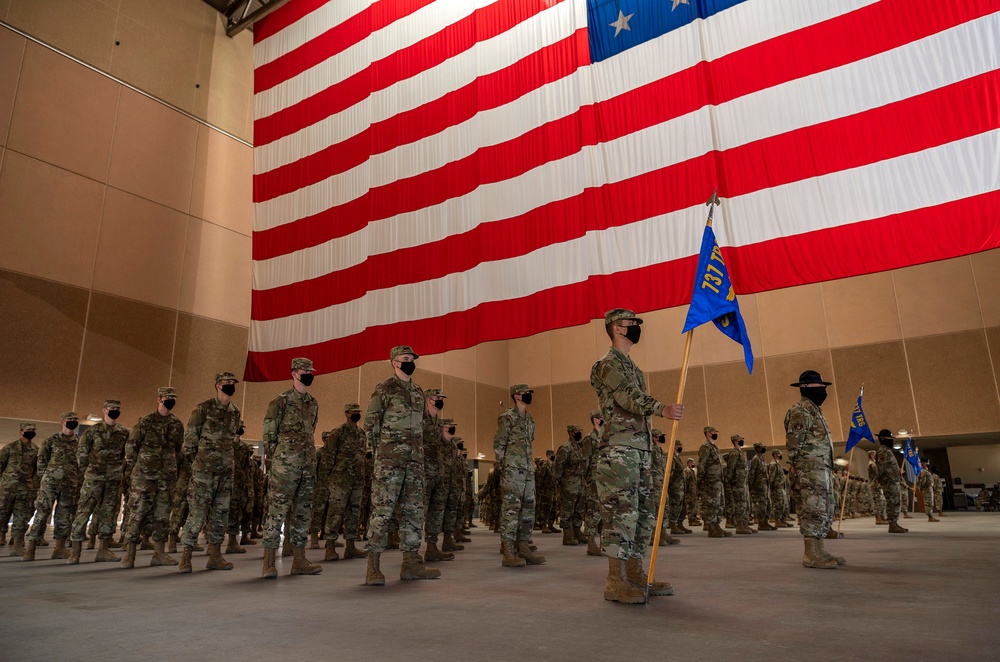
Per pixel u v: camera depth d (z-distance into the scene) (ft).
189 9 57.21
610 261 31.71
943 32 25.54
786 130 28.32
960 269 63.10
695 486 48.65
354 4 47.80
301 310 44.70
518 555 20.86
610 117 33.37
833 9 28.27
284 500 18.03
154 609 12.74
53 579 18.37
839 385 66.33
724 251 28.68
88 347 45.52
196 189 54.85
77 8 48.52
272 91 51.26
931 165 24.80
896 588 13.56
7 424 42.78
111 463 25.09
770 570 17.29
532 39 37.47
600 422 25.48
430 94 41.52
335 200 44.88
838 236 26.22
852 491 60.03
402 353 17.66
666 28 32.63
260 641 9.55
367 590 14.93
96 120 48.47
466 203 38.01
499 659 8.13
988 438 63.62
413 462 17.01
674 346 75.61
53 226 44.75
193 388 51.70
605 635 9.41
